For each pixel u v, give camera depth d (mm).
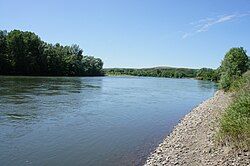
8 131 24234
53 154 18438
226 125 16641
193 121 26578
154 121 30859
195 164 14633
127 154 18656
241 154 14227
